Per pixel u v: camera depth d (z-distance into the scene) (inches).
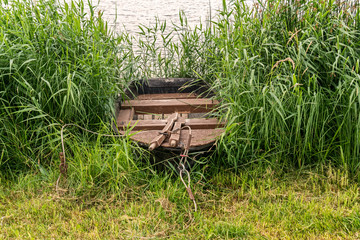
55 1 154.9
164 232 103.0
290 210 113.4
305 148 132.0
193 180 124.6
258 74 132.5
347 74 134.3
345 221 107.3
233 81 128.9
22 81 130.8
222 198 119.3
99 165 119.3
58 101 134.5
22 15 145.4
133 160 129.6
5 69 129.5
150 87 178.9
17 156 129.4
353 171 128.3
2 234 102.1
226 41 141.3
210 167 132.6
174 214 109.7
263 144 136.3
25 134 126.6
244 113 131.5
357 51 138.3
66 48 136.2
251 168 132.5
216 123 135.3
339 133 130.1
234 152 131.4
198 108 154.5
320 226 106.6
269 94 132.0
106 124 134.7
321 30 135.9
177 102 157.2
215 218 110.7
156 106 154.1
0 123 129.0
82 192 117.8
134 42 269.1
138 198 118.0
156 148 120.0
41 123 129.6
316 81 133.9
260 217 111.4
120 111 150.3
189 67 198.8
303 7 147.1
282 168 130.8
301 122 134.0
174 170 123.0
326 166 129.9
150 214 109.8
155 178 121.0
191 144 118.9
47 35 140.8
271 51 144.7
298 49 129.2
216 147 124.3
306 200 118.3
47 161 132.3
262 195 119.5
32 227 105.7
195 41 198.4
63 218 110.1
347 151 128.5
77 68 140.0
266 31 144.9
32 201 116.1
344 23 141.6
